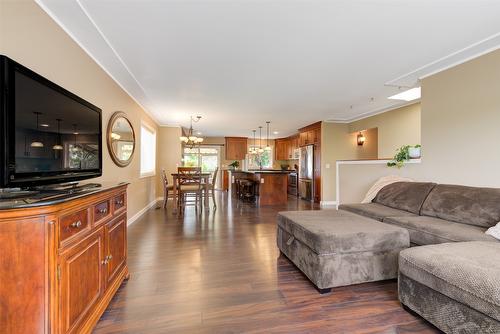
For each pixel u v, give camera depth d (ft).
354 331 4.86
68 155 5.69
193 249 9.53
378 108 17.22
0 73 3.81
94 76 9.00
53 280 3.58
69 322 3.99
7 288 3.36
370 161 13.25
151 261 8.35
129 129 13.00
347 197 14.34
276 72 10.65
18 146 4.16
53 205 3.52
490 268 4.22
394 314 5.43
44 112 4.85
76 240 4.23
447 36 7.78
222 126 24.50
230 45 8.27
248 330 4.90
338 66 10.07
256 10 6.42
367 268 6.53
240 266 7.98
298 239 7.41
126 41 7.88
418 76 11.18
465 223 7.58
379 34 7.64
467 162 9.37
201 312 5.50
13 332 3.37
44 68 6.10
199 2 6.08
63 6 6.09
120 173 11.85
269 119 21.02
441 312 4.61
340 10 6.44
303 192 24.54
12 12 5.08
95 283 4.98
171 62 9.51
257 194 21.42
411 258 5.25
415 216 8.71
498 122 8.48
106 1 5.95
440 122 10.41
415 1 6.09
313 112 18.51
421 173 11.11
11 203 3.42
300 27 7.23
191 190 17.34
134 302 5.87
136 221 14.16
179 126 23.47
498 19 6.86
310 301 5.95
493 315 3.78
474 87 9.16
